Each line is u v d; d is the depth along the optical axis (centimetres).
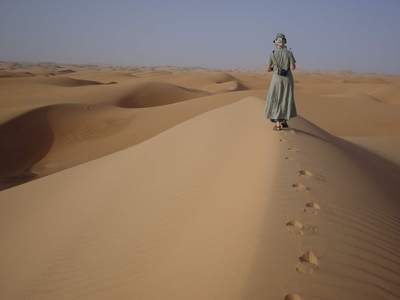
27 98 4197
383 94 5688
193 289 355
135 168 1001
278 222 439
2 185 1958
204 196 619
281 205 486
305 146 820
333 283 339
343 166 779
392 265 402
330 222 458
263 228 421
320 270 354
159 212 624
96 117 2927
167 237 516
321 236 416
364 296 334
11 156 2350
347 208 521
